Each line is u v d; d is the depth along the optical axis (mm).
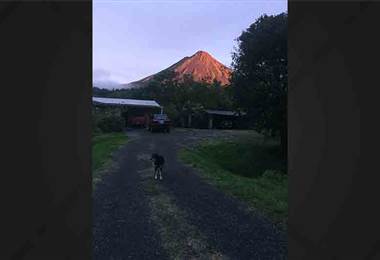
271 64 24500
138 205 8711
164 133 31125
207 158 20672
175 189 10594
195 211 8188
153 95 46938
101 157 16609
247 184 11492
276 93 23453
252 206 8625
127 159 16391
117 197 9508
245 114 26734
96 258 5477
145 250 5816
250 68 25219
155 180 11945
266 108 24250
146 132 31719
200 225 7148
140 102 40531
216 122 42500
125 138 25469
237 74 25969
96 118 30172
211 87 45594
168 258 5520
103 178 12094
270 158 22656
